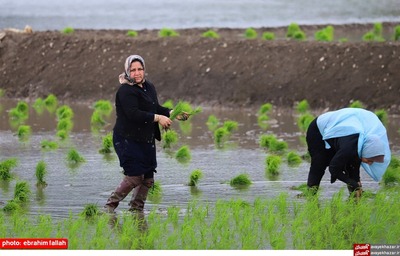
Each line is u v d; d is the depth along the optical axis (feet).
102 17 304.71
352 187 117.80
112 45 221.87
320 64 203.00
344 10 328.90
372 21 302.66
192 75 210.18
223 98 204.33
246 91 203.72
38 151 155.22
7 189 127.65
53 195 123.65
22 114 191.11
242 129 177.99
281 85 201.98
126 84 111.96
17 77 221.05
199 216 109.29
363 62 200.03
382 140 113.19
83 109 202.69
